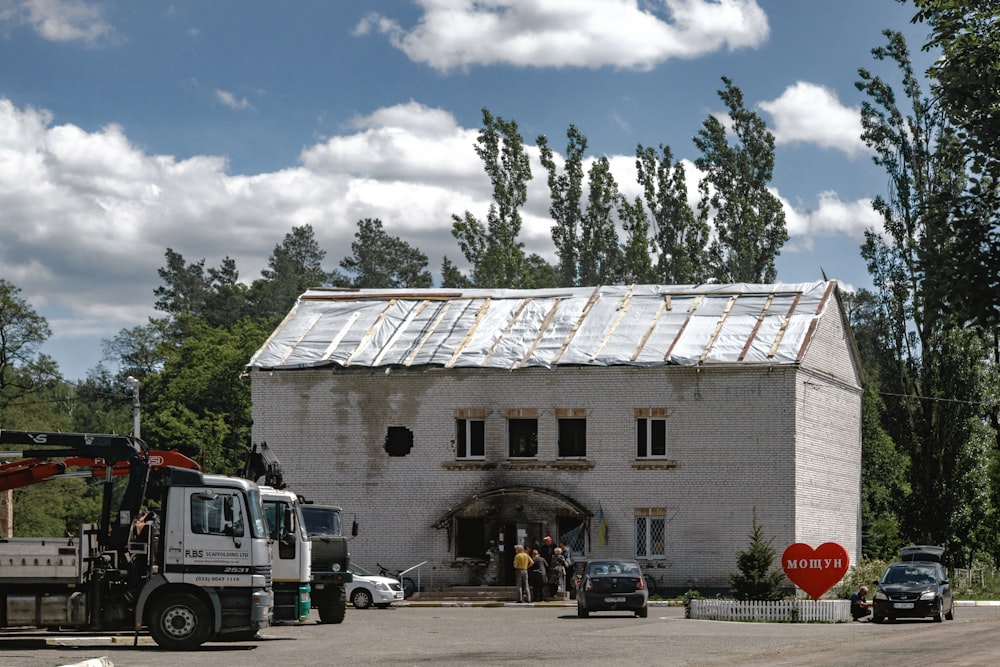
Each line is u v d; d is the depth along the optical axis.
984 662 21.48
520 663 21.95
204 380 88.06
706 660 22.62
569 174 88.31
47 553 25.70
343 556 35.28
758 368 49.03
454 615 39.28
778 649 25.14
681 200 86.31
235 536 25.94
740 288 53.72
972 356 59.91
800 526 48.78
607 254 88.38
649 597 48.62
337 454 52.41
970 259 16.98
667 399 49.88
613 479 50.00
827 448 52.59
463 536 51.38
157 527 26.69
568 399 50.81
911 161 63.34
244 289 138.12
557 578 47.47
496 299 55.75
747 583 38.88
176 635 25.42
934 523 60.16
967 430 60.06
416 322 54.84
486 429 51.44
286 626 33.12
